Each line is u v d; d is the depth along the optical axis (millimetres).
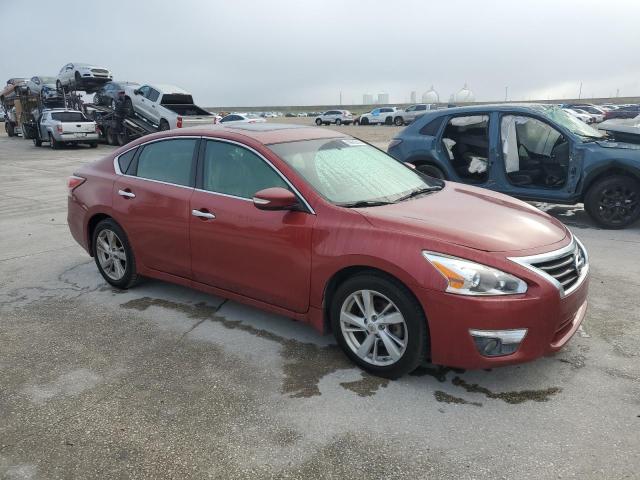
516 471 2516
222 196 4008
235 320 4344
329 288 3523
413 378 3375
